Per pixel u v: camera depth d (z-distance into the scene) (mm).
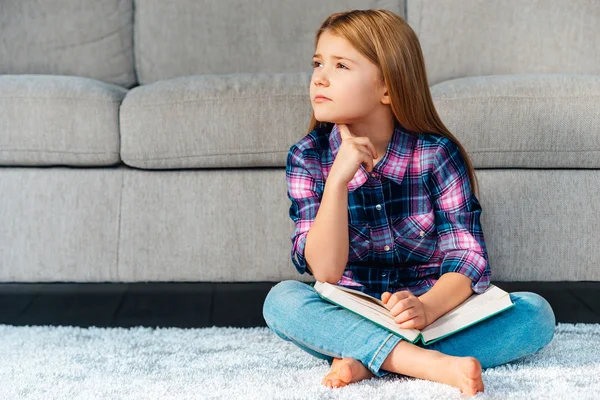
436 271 1538
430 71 2377
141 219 1912
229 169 1946
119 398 1325
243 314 2031
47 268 1917
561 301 2121
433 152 1522
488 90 1886
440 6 2377
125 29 2436
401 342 1360
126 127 1906
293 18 2418
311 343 1413
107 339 1683
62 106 1906
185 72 2420
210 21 2414
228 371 1461
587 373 1419
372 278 1522
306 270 1527
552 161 1896
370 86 1467
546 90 1881
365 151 1416
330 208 1414
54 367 1495
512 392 1310
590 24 2346
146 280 1918
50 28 2391
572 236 1895
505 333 1425
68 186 1923
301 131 1905
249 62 2416
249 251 1916
